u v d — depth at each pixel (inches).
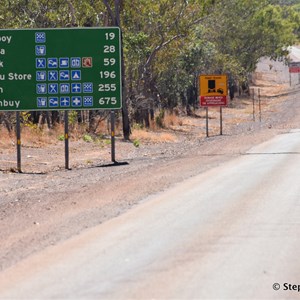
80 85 2459.4
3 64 2428.6
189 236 1098.1
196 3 4397.1
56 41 2443.4
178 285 803.4
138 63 4493.1
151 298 751.7
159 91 5565.9
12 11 3949.3
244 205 1416.1
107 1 3929.6
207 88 4207.7
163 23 4328.3
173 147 3444.9
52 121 4249.5
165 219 1264.8
